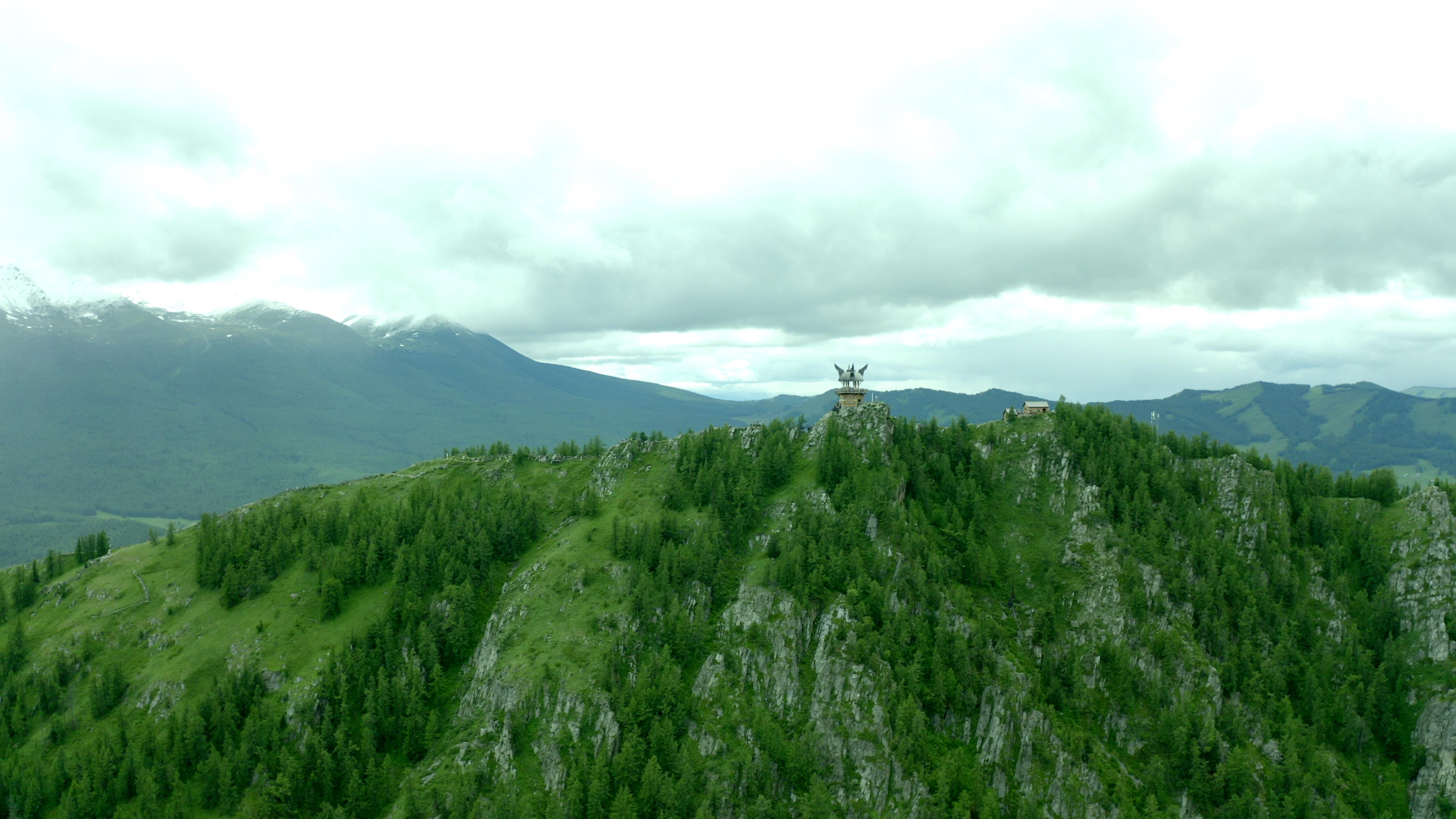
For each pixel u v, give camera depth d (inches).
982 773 7180.1
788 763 7022.6
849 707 7327.8
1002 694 7465.6
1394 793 7377.0
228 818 7268.7
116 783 7509.8
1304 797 7086.6
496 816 6850.4
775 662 7736.2
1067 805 6978.4
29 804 7490.2
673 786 6830.7
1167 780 7283.5
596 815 6732.3
